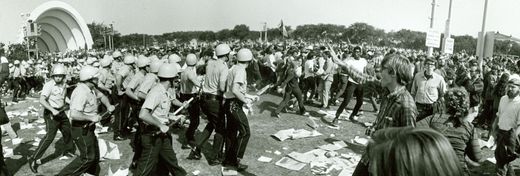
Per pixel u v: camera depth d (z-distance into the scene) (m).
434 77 6.64
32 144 7.78
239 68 5.84
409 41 55.38
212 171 6.13
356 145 7.66
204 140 6.57
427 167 1.16
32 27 28.19
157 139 4.80
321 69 11.41
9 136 8.28
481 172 6.11
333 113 10.60
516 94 4.93
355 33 54.06
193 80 7.02
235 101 5.94
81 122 5.13
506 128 5.01
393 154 1.23
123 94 7.83
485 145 7.54
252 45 27.81
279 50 18.03
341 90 11.23
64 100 6.30
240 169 6.11
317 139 8.06
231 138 6.11
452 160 1.19
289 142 7.79
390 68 3.27
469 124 3.97
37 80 17.73
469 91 9.08
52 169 6.24
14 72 14.48
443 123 3.99
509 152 4.89
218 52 6.26
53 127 6.16
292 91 10.08
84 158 5.18
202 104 6.33
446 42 16.02
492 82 9.44
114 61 9.70
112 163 6.51
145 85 6.61
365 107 11.75
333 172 6.11
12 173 6.05
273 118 9.95
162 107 4.86
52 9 70.00
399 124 3.25
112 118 8.69
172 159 4.99
